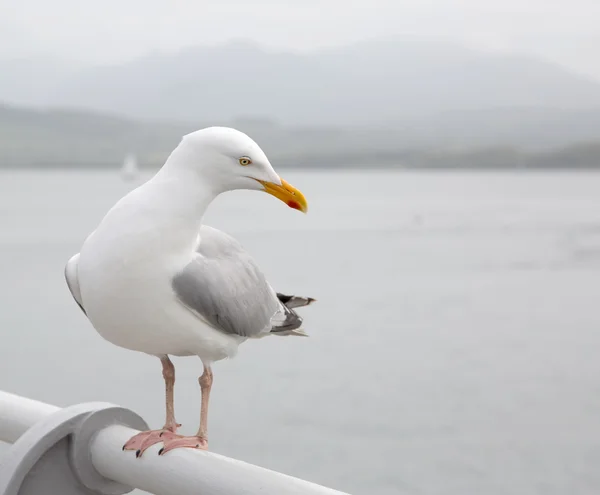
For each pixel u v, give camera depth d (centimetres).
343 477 933
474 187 12244
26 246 3219
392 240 4006
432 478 919
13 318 1736
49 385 1202
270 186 260
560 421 1109
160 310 244
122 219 240
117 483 224
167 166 252
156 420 1052
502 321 1872
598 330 1766
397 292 2316
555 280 2628
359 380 1306
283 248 3531
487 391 1253
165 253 242
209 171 252
